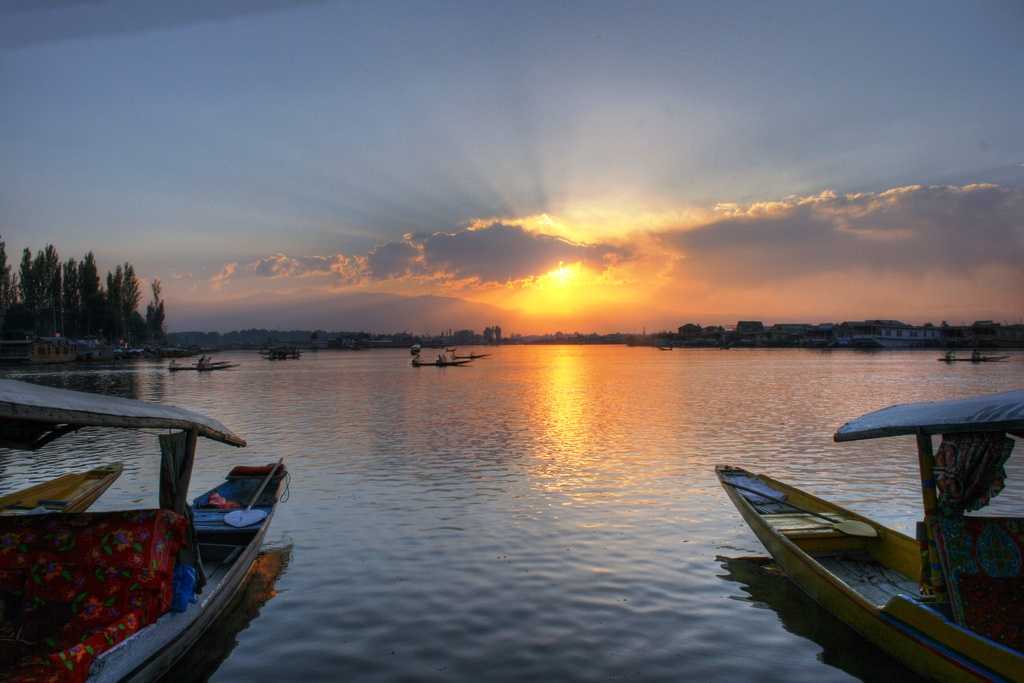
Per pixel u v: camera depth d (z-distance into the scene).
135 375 75.88
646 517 14.59
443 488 17.45
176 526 8.40
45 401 6.66
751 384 57.56
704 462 20.94
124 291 128.62
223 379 69.25
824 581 9.69
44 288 115.06
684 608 10.00
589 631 9.28
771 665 8.41
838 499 16.27
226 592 9.77
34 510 12.58
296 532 13.69
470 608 10.00
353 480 18.52
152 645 7.68
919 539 8.73
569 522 14.26
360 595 10.50
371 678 8.08
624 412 35.72
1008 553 7.94
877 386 53.84
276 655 8.66
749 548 12.58
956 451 7.91
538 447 24.03
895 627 8.31
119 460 22.44
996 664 7.06
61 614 7.69
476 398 45.38
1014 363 97.94
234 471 15.98
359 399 44.84
